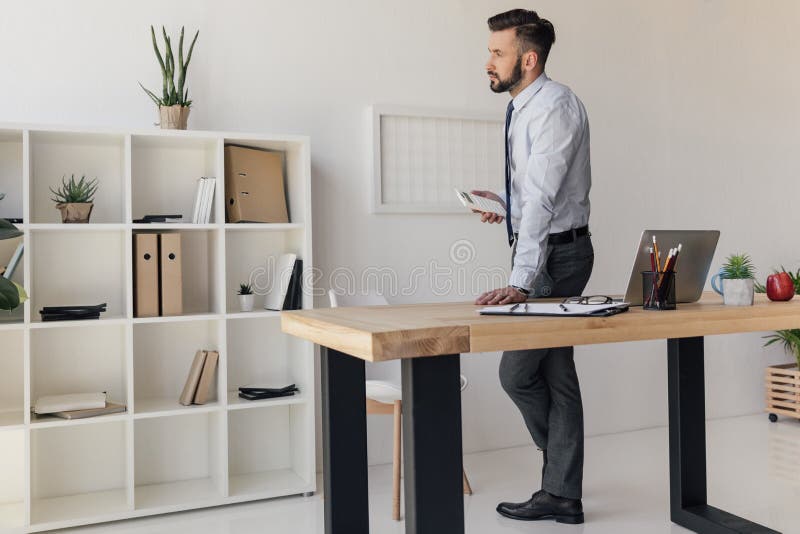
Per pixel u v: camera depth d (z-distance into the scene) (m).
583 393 4.17
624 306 1.87
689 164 4.46
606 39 4.22
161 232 3.25
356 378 1.94
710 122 4.52
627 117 4.27
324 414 1.94
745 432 4.23
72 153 3.13
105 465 3.20
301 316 1.93
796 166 4.81
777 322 1.99
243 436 3.45
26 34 3.08
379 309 2.06
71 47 3.15
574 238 2.55
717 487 3.19
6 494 3.02
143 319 2.94
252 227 3.15
